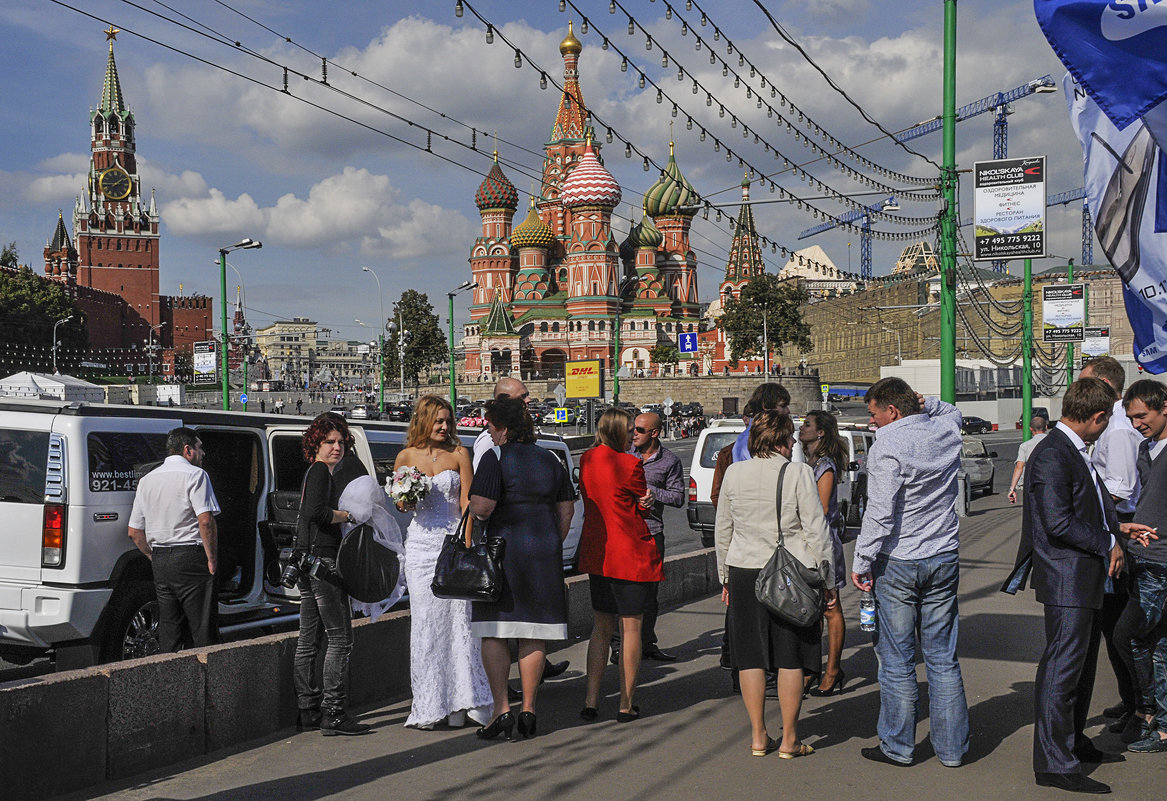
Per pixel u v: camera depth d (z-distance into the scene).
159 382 114.56
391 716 7.29
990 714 6.87
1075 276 97.31
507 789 5.46
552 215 139.25
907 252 115.81
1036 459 5.67
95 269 164.88
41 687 5.38
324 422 6.87
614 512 6.99
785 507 6.10
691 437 73.88
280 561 8.43
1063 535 5.48
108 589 7.50
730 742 6.38
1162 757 6.06
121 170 166.38
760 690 6.10
